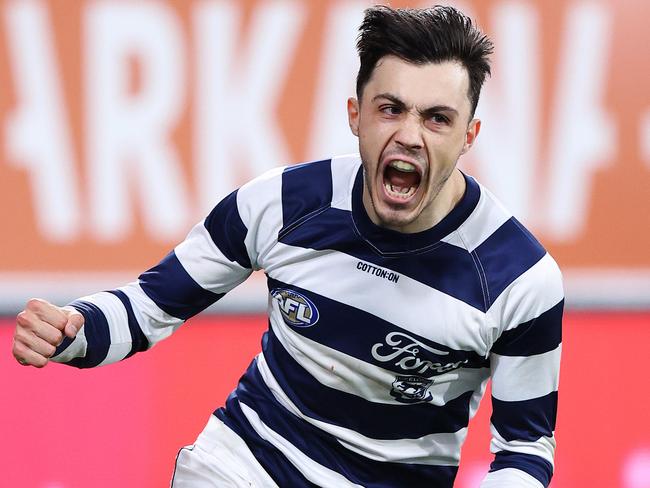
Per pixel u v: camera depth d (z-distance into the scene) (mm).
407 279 7828
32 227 18297
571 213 19297
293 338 8195
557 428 15469
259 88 18656
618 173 19359
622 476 14562
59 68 18281
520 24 19031
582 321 18422
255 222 8141
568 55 19172
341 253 7926
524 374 8016
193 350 16797
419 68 7250
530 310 7801
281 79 18688
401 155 7328
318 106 18781
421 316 7820
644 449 15117
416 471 8484
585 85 19250
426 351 7906
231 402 8852
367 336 7949
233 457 8586
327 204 7953
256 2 18562
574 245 19281
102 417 15102
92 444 14555
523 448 8180
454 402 8289
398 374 8023
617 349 17609
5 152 18266
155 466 14188
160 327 8602
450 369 8039
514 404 8109
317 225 7961
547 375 8070
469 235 7809
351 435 8289
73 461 14211
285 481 8484
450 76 7277
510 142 19125
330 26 18719
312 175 8086
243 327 17578
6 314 17891
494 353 8062
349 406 8227
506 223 7918
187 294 8492
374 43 7363
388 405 8195
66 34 18266
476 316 7797
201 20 18469
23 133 18281
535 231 19234
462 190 7852
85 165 18359
